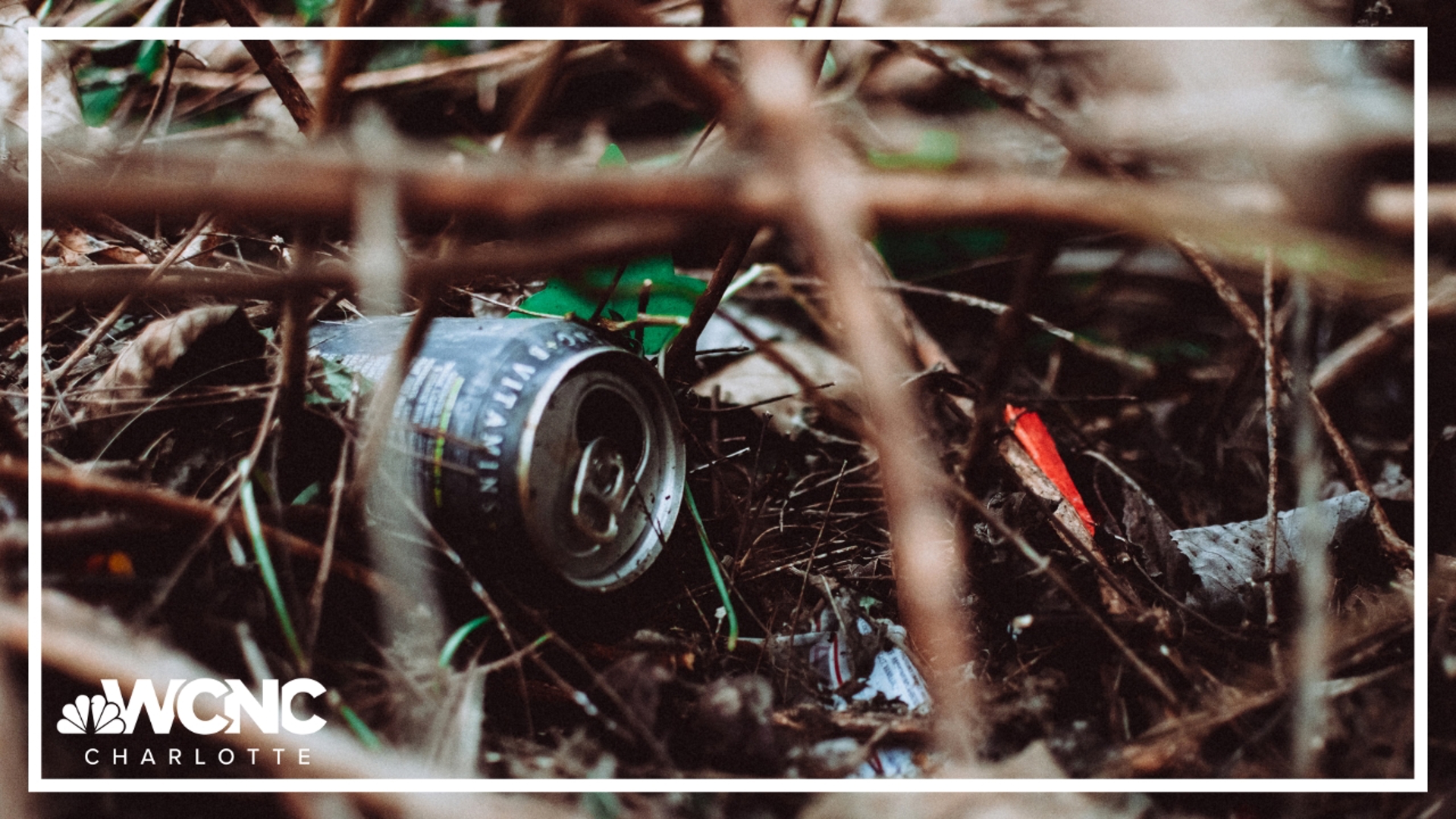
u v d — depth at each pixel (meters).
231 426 1.31
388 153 0.51
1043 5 2.29
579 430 1.27
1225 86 0.62
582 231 0.56
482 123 2.46
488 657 1.26
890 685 1.33
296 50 2.48
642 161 2.06
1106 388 2.36
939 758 1.10
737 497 1.68
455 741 1.04
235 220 1.48
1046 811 0.99
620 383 1.29
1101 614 1.30
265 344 1.37
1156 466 2.03
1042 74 2.16
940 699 1.03
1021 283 0.90
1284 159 0.57
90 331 1.51
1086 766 1.09
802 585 1.51
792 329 2.42
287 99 1.38
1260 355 1.86
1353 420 1.97
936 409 1.98
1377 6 1.46
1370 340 1.59
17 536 0.99
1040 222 0.50
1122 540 1.49
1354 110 0.63
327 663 1.11
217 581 1.12
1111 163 0.95
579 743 1.11
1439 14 1.46
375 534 1.20
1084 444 1.94
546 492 1.18
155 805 0.95
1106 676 1.23
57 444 1.28
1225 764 1.09
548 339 1.24
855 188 0.48
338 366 1.32
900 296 1.97
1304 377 1.18
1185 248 1.29
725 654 1.38
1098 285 2.50
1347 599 1.38
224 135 2.23
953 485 1.16
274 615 1.12
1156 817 1.04
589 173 0.48
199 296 1.49
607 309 1.55
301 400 1.17
